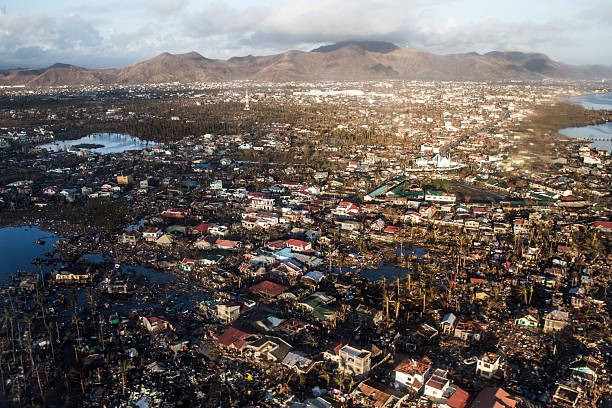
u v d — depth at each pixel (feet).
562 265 619.67
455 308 516.32
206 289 565.12
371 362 418.31
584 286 561.84
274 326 474.90
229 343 441.27
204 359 425.69
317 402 360.07
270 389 383.65
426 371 400.06
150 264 632.38
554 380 393.09
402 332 472.44
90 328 476.95
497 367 405.39
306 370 402.11
